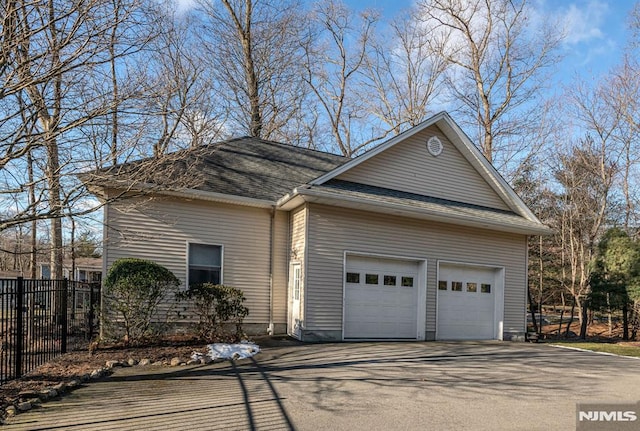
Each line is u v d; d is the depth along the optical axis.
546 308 29.09
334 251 11.65
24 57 6.49
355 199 11.23
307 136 28.33
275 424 4.87
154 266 9.55
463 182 14.55
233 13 23.62
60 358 7.98
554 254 23.88
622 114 20.58
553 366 9.14
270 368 7.89
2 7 5.96
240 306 10.21
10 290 6.70
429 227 13.11
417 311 12.88
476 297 14.01
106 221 10.31
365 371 7.82
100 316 9.53
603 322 22.89
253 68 24.53
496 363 9.22
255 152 15.45
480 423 5.12
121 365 7.74
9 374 6.64
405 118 29.31
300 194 10.73
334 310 11.52
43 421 4.84
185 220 11.35
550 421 5.30
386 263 12.55
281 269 12.36
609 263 16.64
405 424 4.99
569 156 22.47
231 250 11.81
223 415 5.13
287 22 25.73
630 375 8.47
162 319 10.77
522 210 15.12
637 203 20.95
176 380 6.86
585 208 21.25
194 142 10.11
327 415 5.23
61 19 6.34
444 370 8.18
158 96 7.98
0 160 6.19
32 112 6.86
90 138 7.23
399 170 13.37
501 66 25.66
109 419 4.93
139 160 8.52
